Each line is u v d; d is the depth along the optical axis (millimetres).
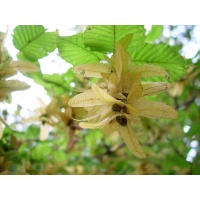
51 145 355
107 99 149
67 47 193
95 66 160
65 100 261
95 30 181
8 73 181
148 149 417
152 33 252
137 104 151
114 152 422
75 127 276
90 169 405
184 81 311
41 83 251
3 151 239
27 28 208
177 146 406
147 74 156
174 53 196
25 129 340
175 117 150
